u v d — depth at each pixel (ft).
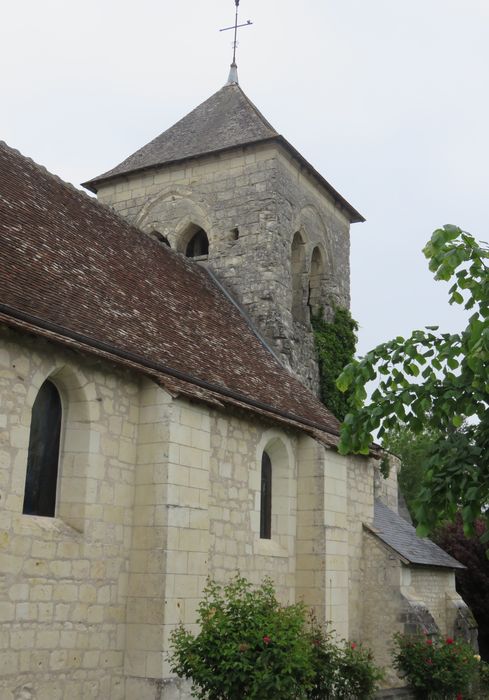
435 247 20.97
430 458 22.03
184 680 35.27
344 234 84.07
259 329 66.08
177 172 74.74
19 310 32.01
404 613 55.98
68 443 35.50
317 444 51.03
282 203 70.64
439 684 48.39
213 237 71.15
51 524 33.53
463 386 22.25
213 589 36.17
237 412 45.47
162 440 37.63
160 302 49.62
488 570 90.12
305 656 31.40
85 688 33.32
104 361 36.19
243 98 79.56
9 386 31.76
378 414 22.53
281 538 49.06
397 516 75.66
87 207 54.29
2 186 44.57
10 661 30.07
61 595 32.78
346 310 79.77
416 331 23.15
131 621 35.88
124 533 36.70
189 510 37.99
